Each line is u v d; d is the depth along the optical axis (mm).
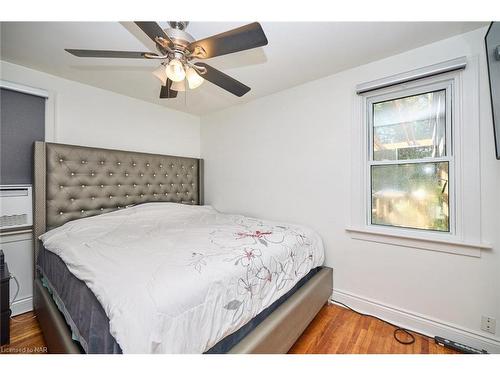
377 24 1358
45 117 1958
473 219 1407
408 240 1631
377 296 1775
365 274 1832
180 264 1076
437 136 1594
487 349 1357
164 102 2676
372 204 1875
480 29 1383
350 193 1905
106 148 2322
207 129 3119
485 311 1377
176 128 2947
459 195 1463
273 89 2283
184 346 829
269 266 1314
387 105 1801
